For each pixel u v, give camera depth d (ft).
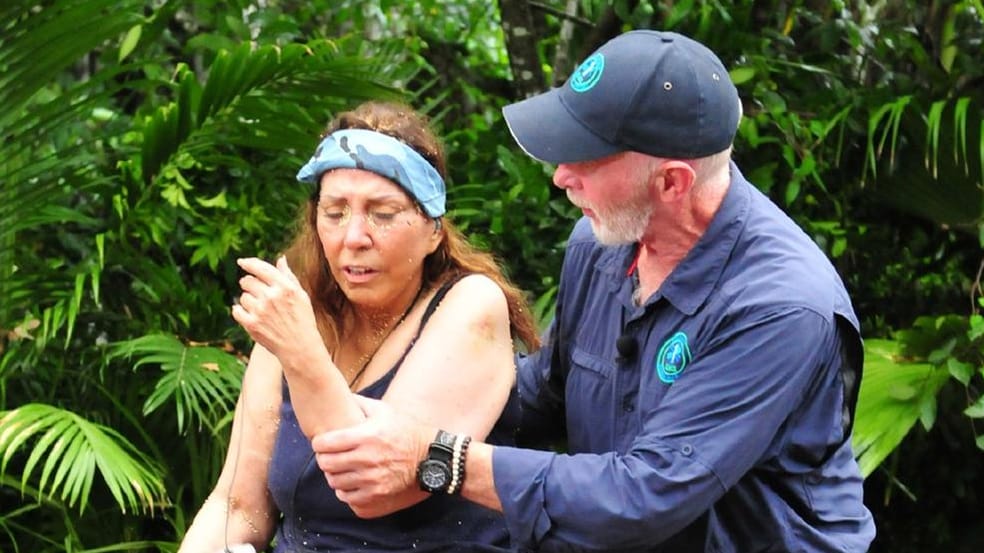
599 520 10.06
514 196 18.60
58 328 17.13
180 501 17.40
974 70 18.60
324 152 10.71
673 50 10.43
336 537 11.08
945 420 17.83
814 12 20.47
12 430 15.11
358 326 11.30
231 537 11.55
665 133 10.34
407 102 18.53
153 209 17.87
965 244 19.31
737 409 10.21
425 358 10.89
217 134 17.56
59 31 16.37
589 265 11.94
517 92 21.24
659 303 10.87
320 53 18.17
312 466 10.94
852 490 11.36
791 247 10.68
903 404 15.87
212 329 18.35
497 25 25.40
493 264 11.63
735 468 10.18
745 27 19.57
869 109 18.43
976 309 18.16
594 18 20.42
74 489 14.74
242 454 11.59
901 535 19.39
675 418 10.29
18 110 16.81
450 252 11.36
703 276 10.68
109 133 18.42
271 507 11.77
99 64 21.48
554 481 10.15
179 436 17.69
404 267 10.84
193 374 16.16
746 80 18.52
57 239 18.76
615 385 11.24
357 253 10.67
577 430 11.71
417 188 10.69
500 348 11.16
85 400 17.69
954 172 18.21
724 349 10.39
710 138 10.47
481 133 20.04
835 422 10.78
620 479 10.09
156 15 17.85
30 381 17.80
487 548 11.08
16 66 16.47
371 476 10.11
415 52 21.63
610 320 11.50
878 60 19.61
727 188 10.88
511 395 11.46
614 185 10.51
